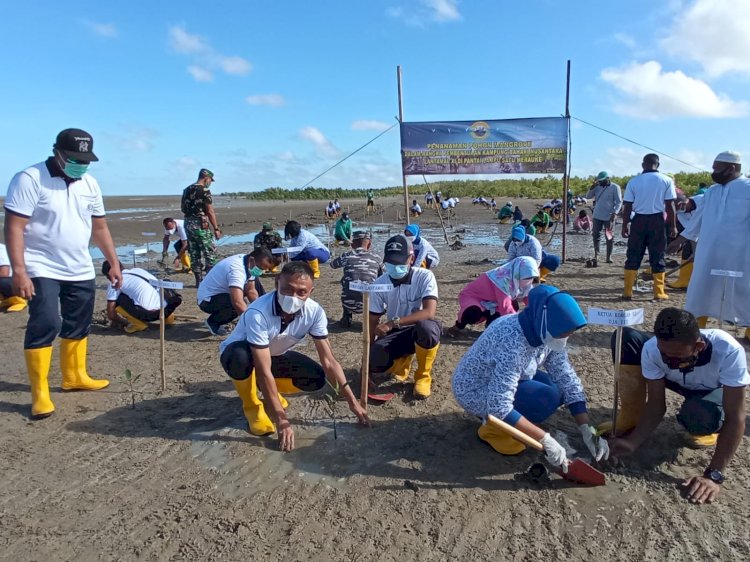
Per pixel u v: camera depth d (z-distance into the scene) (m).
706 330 3.46
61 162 4.36
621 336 3.62
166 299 7.26
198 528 3.13
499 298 6.11
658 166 8.05
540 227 19.91
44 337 4.43
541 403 3.69
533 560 2.85
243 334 4.10
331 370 4.16
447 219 28.31
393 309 5.01
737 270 5.39
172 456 3.92
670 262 11.16
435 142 11.49
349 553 2.92
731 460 3.72
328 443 4.07
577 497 3.37
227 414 4.58
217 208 46.44
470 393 3.73
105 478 3.64
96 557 2.89
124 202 66.38
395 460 3.82
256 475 3.67
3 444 4.07
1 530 3.10
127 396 4.95
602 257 13.26
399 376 5.18
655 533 3.03
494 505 3.30
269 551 2.94
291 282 3.75
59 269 4.55
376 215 32.66
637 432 3.68
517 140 11.31
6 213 4.21
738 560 2.81
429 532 3.08
